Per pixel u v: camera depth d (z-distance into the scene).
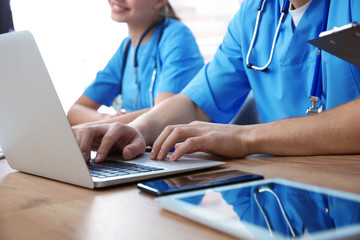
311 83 1.00
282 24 1.03
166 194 0.43
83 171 0.49
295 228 0.28
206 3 3.33
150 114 1.00
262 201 0.35
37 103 0.51
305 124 0.68
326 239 0.25
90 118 1.86
